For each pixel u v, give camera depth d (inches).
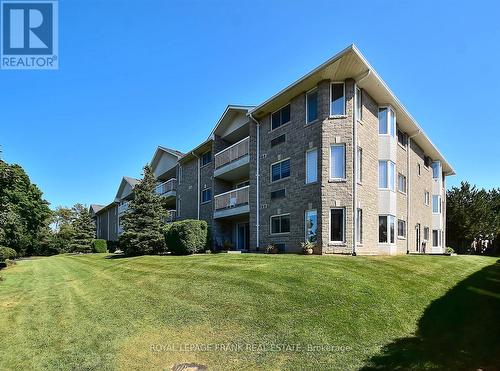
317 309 324.8
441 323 313.4
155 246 979.3
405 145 904.3
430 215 1084.5
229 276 454.6
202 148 1087.0
